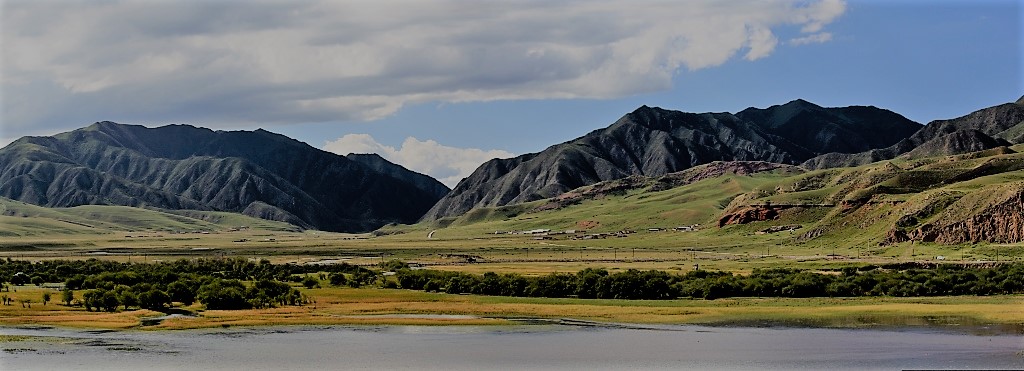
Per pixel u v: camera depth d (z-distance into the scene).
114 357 116.69
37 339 130.50
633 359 115.75
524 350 122.31
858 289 189.38
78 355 117.94
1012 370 106.19
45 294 180.62
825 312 157.00
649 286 183.62
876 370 107.69
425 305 173.00
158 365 111.75
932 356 114.62
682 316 155.00
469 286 199.38
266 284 185.00
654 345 125.50
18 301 179.12
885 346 122.06
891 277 198.12
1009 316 148.00
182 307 170.50
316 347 124.69
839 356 115.81
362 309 167.62
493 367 111.56
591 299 183.50
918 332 133.38
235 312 162.62
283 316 156.00
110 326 144.25
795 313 156.50
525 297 189.62
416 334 136.75
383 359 116.31
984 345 121.44
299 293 184.75
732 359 115.12
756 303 172.25
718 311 160.62
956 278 197.12
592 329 141.25
